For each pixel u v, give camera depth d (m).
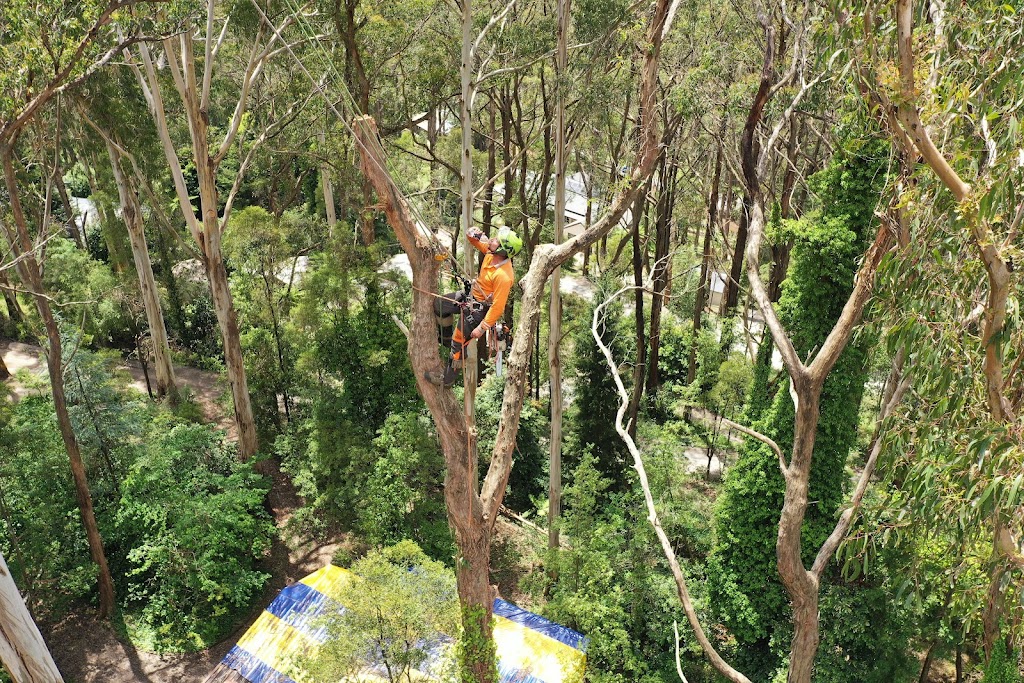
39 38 12.92
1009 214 7.18
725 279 33.28
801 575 10.39
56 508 19.19
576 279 36.06
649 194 24.38
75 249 29.36
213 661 18.12
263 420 25.23
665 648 18.03
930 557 12.29
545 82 25.20
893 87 6.71
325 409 21.88
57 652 18.17
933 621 15.55
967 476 7.34
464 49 14.45
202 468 20.44
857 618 15.45
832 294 14.51
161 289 31.06
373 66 24.06
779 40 20.92
